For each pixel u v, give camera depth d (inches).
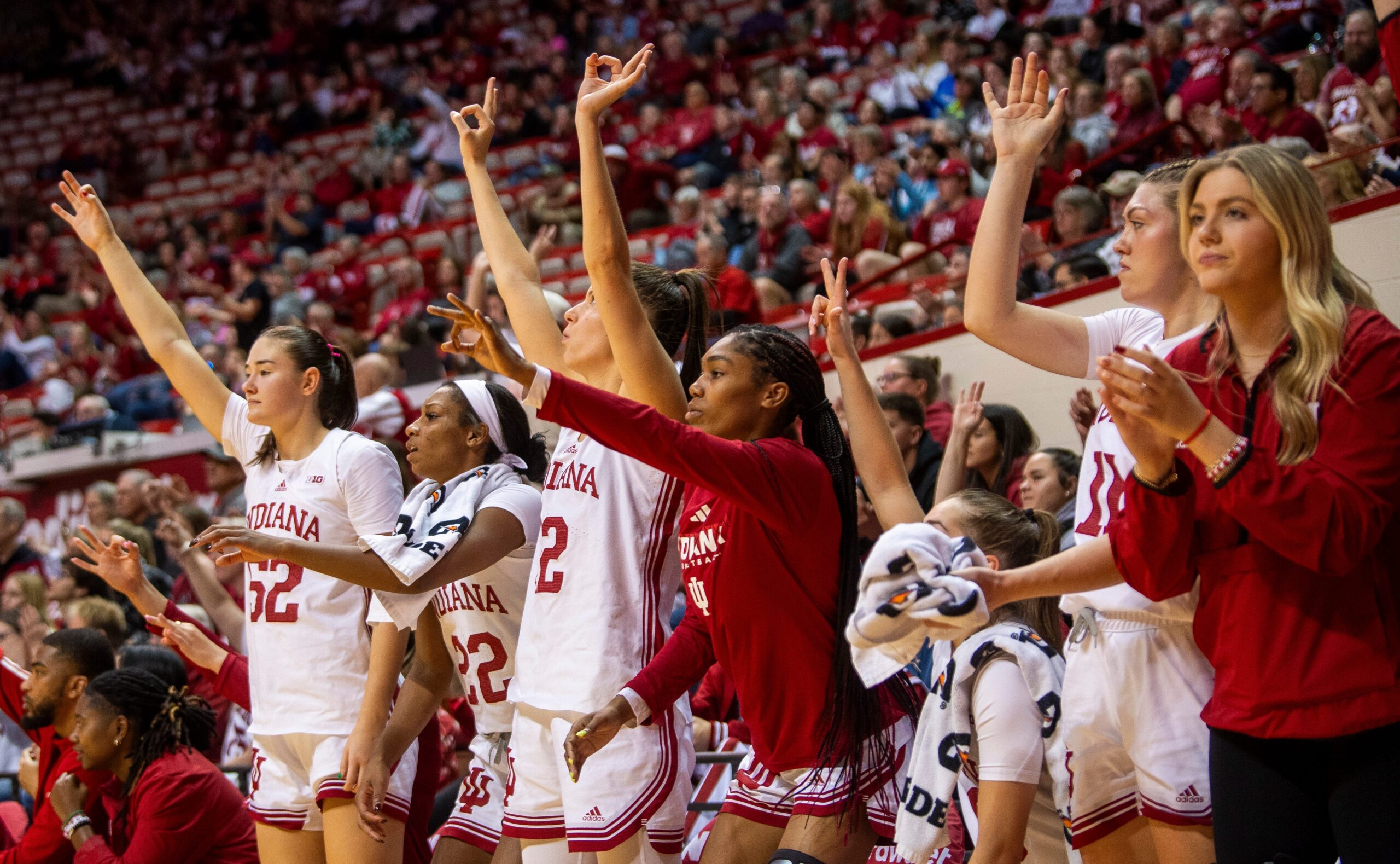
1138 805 98.0
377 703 119.3
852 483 101.1
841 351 107.7
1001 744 96.2
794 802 100.1
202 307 452.1
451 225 496.1
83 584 225.5
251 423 134.0
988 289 105.3
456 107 606.2
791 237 338.0
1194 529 80.7
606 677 106.1
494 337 83.4
